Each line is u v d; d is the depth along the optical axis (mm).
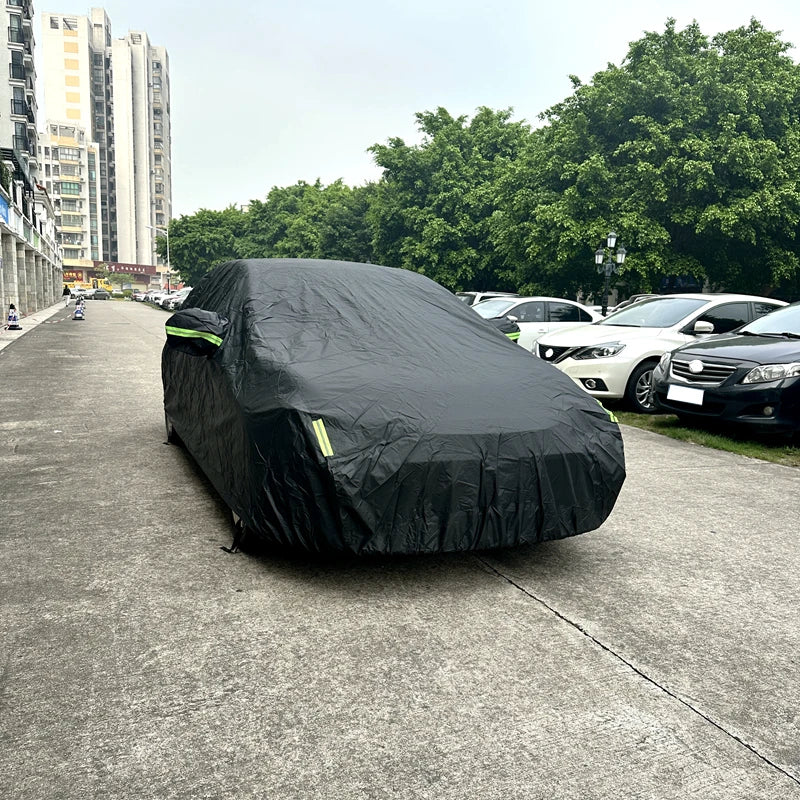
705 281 24141
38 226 36250
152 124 131125
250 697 2268
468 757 2014
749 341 6953
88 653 2502
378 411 3084
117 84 123500
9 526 3795
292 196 57438
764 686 2453
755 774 1988
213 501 4316
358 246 42969
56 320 27469
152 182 132125
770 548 3854
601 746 2086
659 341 8266
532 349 11359
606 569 3484
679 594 3209
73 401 8109
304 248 49438
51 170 110062
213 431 3771
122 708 2184
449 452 3025
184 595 2988
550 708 2270
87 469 5008
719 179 21453
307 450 2930
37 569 3221
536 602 3066
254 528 3078
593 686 2410
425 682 2393
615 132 23578
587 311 12234
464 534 3047
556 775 1952
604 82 23156
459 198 32375
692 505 4645
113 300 79188
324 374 3291
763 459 6117
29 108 59719
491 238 29734
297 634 2688
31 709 2162
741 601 3154
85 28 120000
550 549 3742
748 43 23438
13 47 57219
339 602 2980
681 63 22359
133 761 1944
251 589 3074
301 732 2100
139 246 129375
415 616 2881
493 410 3275
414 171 34469
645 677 2482
